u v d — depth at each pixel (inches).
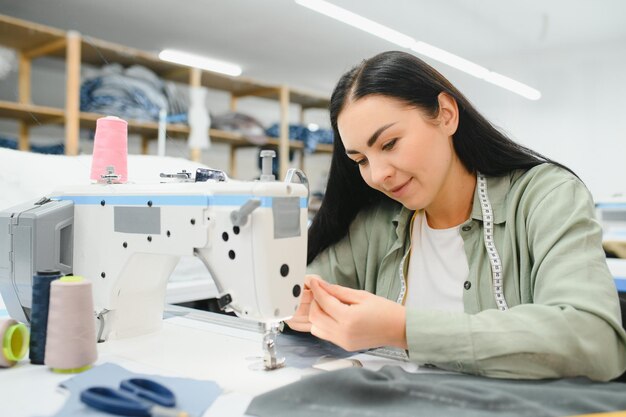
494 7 168.7
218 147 176.7
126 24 166.1
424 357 28.3
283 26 172.4
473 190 42.8
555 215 33.7
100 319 36.9
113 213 37.2
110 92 124.6
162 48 189.5
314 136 183.9
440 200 42.4
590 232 31.8
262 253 29.8
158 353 33.8
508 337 26.8
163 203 34.5
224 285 31.9
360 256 48.6
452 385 25.0
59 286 28.7
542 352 26.1
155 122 129.9
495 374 27.1
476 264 39.3
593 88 237.0
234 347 35.3
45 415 22.7
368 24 158.9
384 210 48.3
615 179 235.0
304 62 212.2
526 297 36.4
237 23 168.6
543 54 222.2
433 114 36.5
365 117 34.9
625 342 28.2
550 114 247.8
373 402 23.8
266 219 29.7
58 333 28.6
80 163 69.9
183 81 159.3
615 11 174.7
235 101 181.0
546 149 249.8
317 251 49.1
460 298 41.4
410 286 44.4
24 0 140.9
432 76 37.4
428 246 44.6
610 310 27.9
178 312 46.9
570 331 26.5
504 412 22.4
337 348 35.3
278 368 30.6
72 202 39.6
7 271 38.9
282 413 22.6
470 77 247.0
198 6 154.0
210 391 25.5
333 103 38.3
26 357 31.9
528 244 36.3
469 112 39.9
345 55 203.9
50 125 131.9
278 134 173.5
